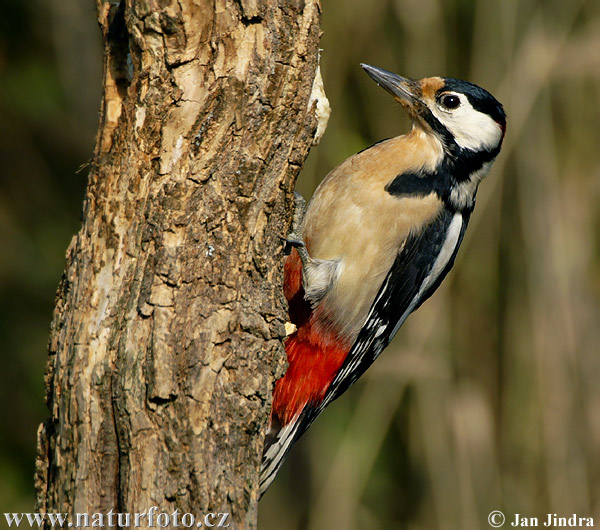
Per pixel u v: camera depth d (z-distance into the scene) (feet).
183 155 20.97
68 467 19.33
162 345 19.65
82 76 51.57
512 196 41.11
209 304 20.54
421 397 40.19
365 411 39.65
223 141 21.29
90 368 19.62
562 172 41.42
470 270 40.93
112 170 20.98
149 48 20.86
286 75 22.02
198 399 19.69
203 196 20.97
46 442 20.27
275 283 22.26
